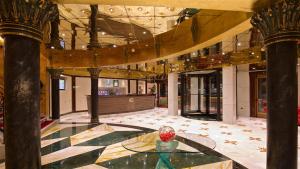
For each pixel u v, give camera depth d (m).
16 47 2.39
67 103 15.28
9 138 2.38
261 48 9.55
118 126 9.32
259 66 12.70
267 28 2.84
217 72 11.76
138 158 4.97
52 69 10.23
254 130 9.07
